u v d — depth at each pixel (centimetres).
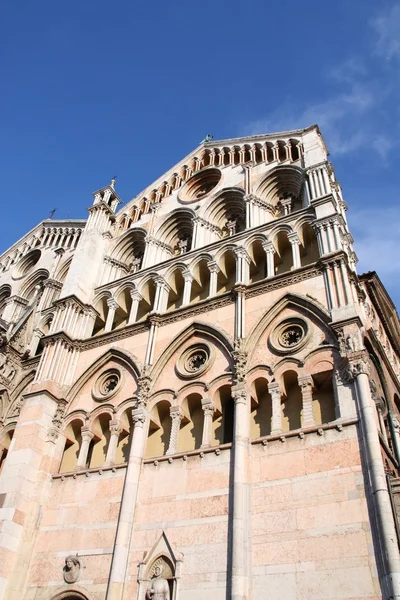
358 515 1655
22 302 4459
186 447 2347
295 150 3256
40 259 4778
